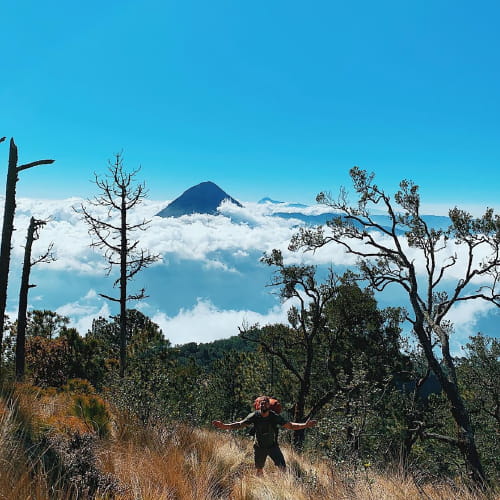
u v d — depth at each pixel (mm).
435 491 5047
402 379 20172
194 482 5230
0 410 4980
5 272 15688
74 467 4398
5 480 3449
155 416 8062
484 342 21797
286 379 25234
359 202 17000
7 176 15602
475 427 21219
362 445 7785
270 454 6742
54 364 18734
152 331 15422
